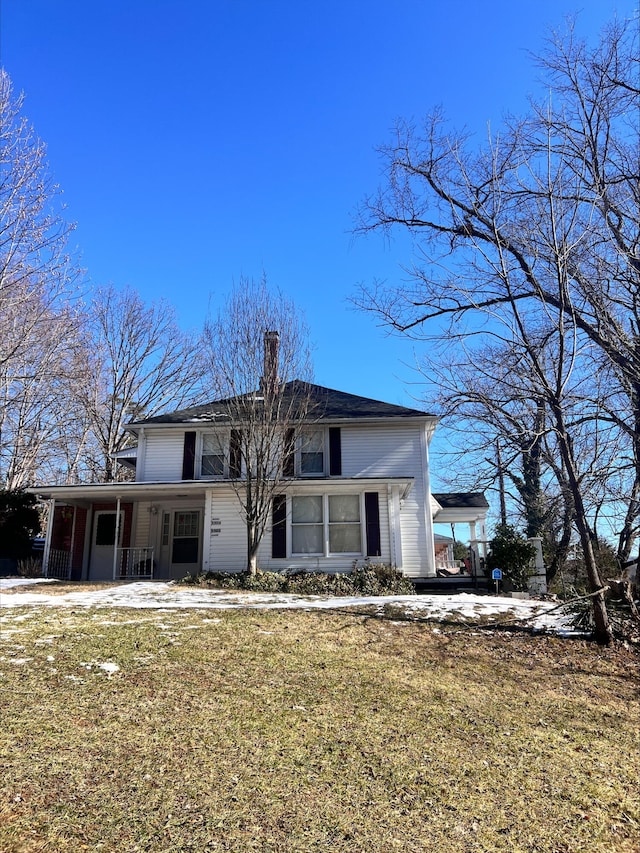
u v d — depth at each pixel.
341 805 4.34
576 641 9.55
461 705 6.65
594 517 15.13
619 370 11.95
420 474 18.64
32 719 5.34
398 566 16.56
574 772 5.21
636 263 11.08
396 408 19.36
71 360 23.45
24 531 19.61
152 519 18.94
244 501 17.16
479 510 23.59
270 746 5.18
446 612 11.33
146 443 19.03
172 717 5.61
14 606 10.57
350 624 10.09
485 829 4.20
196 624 9.41
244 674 7.05
